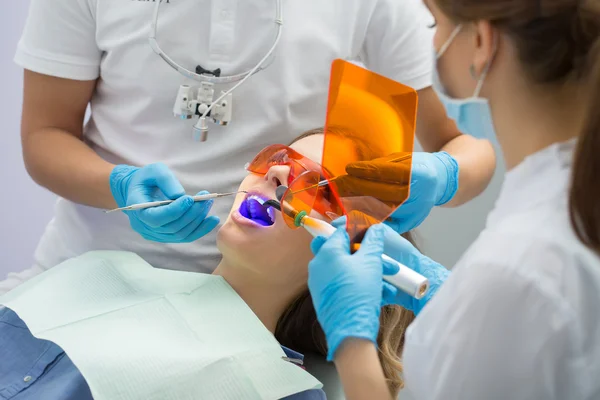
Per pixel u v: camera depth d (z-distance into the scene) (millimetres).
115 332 1244
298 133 1563
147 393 1146
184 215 1343
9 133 2238
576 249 792
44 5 1441
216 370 1194
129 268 1442
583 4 750
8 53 2184
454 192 1384
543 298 773
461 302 818
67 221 1650
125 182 1437
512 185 882
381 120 1049
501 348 785
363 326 928
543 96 831
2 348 1365
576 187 757
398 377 1457
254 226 1340
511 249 808
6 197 2285
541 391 779
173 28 1442
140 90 1501
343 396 1494
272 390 1196
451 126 1643
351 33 1521
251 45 1457
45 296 1341
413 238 1562
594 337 783
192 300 1348
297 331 1541
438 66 952
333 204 1229
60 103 1555
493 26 832
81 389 1256
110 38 1470
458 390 801
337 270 983
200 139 1449
